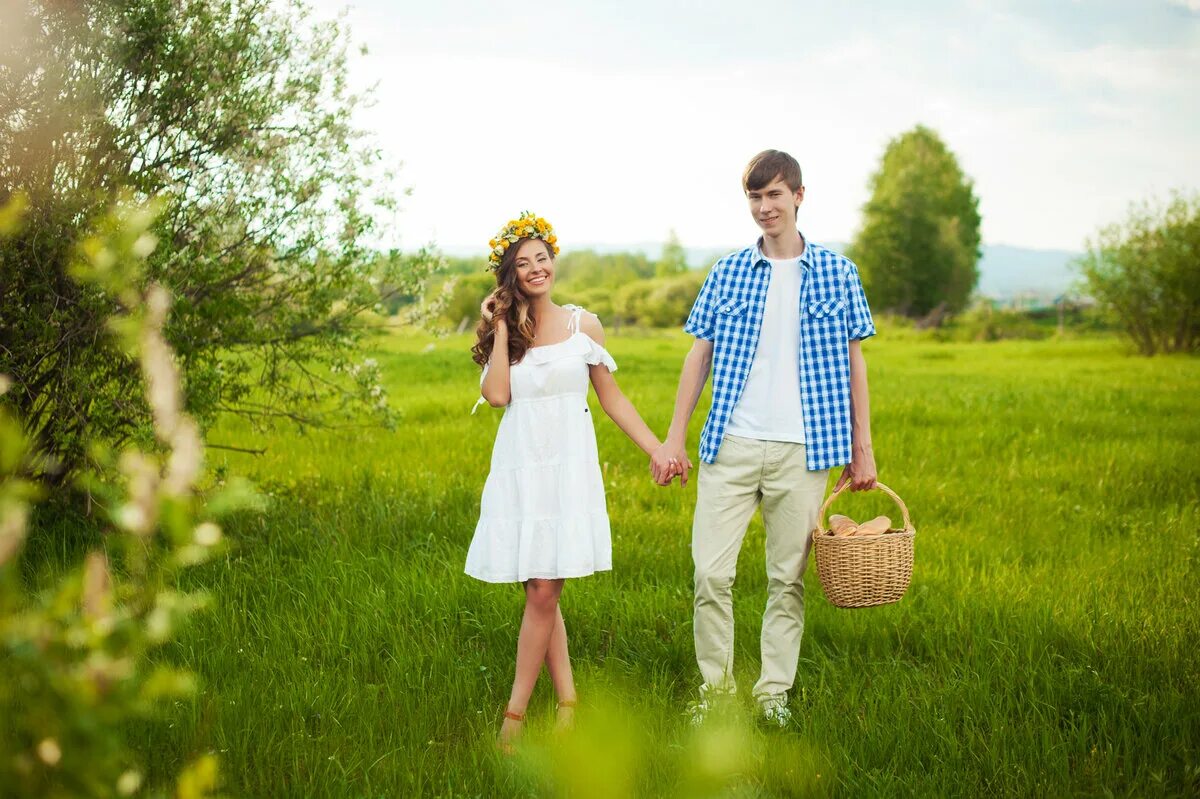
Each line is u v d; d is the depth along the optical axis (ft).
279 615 15.61
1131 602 16.89
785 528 13.20
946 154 243.19
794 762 11.09
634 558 19.39
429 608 16.03
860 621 16.08
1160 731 12.07
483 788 10.84
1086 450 32.53
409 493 23.50
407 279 22.94
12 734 7.06
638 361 77.82
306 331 22.90
